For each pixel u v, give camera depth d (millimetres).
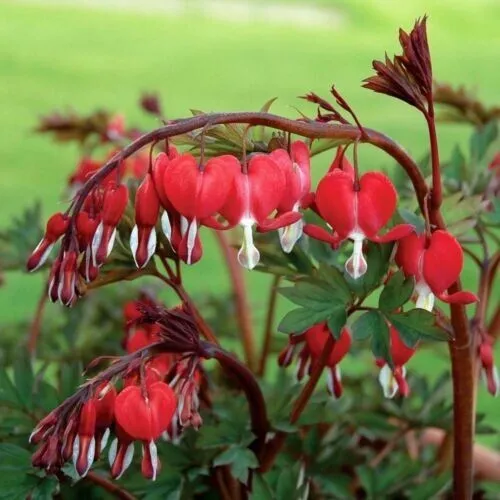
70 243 471
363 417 643
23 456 534
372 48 3652
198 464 567
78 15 4121
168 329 498
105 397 483
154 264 540
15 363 573
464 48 3631
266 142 512
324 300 523
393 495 625
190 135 484
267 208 467
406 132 2307
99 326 768
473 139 646
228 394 617
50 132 807
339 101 488
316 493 621
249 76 3109
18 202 1868
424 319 509
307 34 3918
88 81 2963
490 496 660
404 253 496
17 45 3482
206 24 4066
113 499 583
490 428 597
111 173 477
